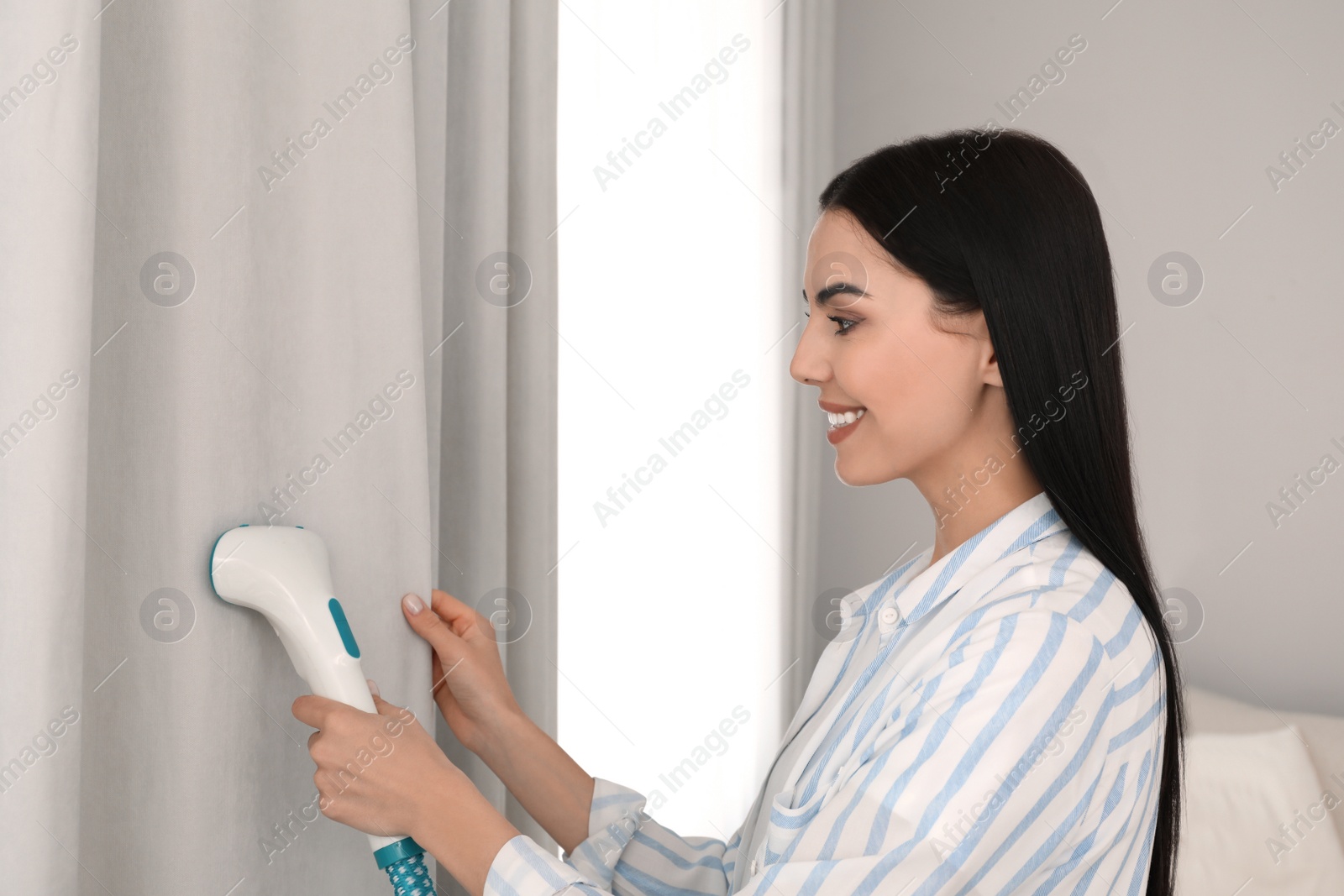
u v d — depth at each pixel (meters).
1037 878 0.55
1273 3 1.81
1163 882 0.68
